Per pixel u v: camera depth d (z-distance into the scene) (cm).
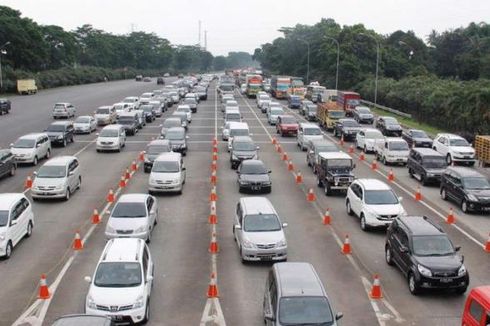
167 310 1766
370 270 2139
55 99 9425
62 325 1315
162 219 2766
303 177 3816
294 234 2566
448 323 1698
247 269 2122
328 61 11906
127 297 1641
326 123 6244
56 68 14300
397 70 11562
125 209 2423
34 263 2170
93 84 14462
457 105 6138
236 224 2386
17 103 8606
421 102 7394
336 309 1786
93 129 5972
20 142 4116
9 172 3681
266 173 3369
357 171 4088
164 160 3359
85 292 1894
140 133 5809
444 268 1878
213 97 10975
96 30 19125
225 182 3594
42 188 3041
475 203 2953
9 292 1897
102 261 1764
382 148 4450
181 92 10212
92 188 3409
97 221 2695
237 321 1691
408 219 2188
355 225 2727
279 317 1460
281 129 5781
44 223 2695
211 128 6262
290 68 15638
